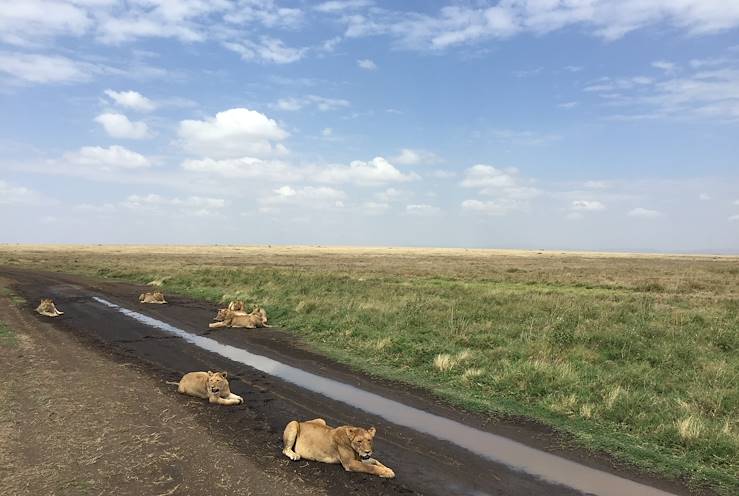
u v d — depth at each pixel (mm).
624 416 8047
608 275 35938
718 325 14102
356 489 5578
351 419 7895
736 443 6816
